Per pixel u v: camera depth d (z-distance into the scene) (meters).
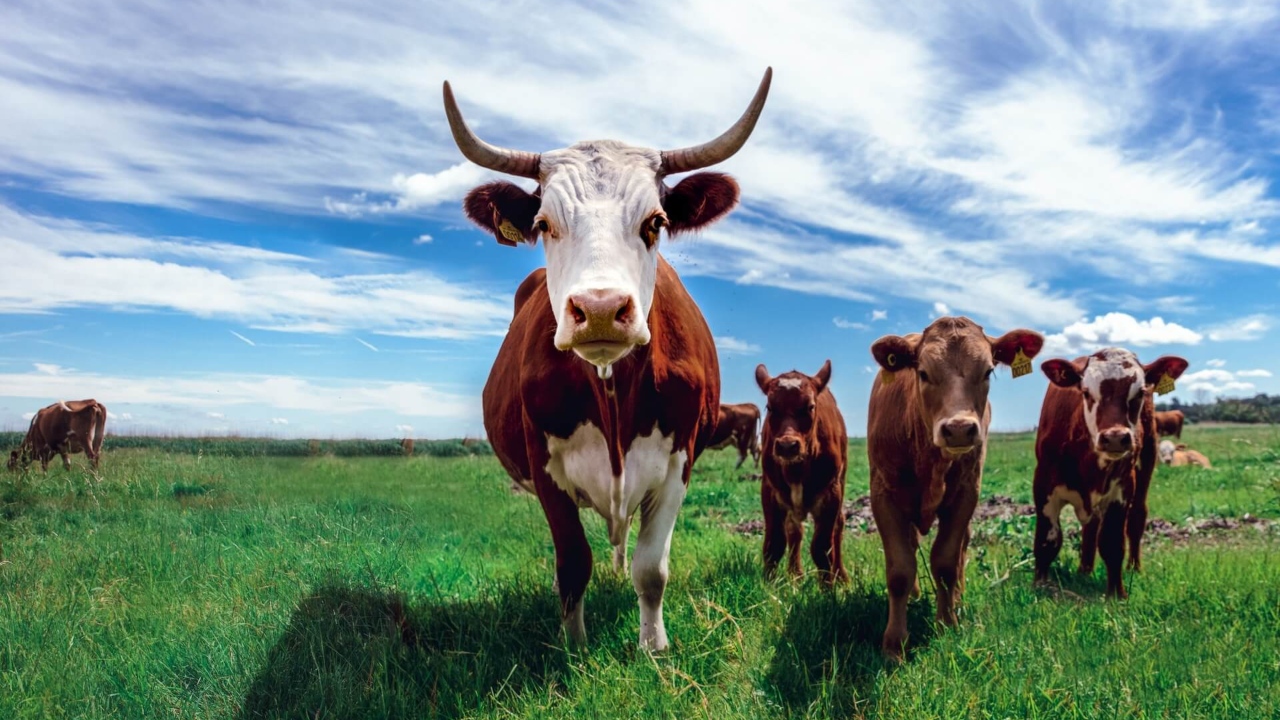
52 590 5.87
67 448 16.45
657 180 4.36
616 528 4.71
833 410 7.45
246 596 5.54
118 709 3.99
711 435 6.09
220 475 11.56
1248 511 11.20
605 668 4.30
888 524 5.30
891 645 4.91
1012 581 6.56
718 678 4.35
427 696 4.16
